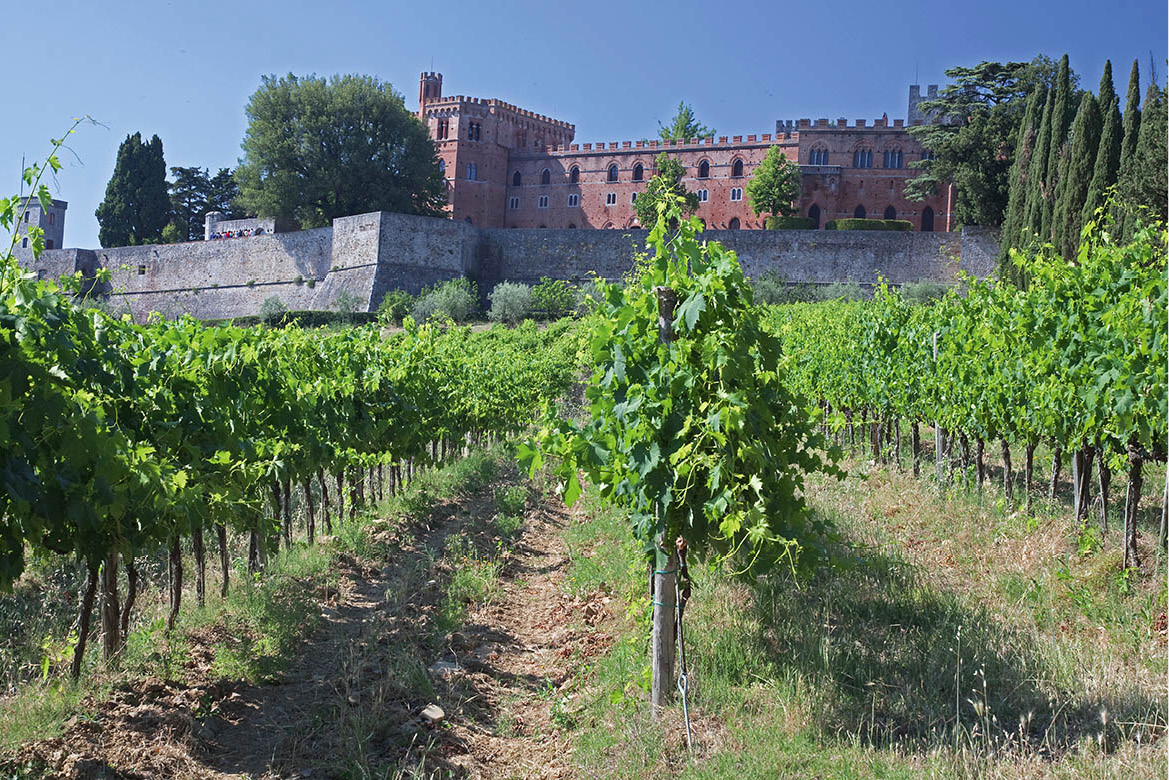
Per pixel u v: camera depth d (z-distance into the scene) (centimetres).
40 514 455
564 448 559
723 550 517
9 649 592
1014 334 887
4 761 411
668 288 518
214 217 7050
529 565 844
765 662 529
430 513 1051
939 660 512
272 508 937
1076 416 763
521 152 7662
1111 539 745
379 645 610
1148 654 507
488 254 5841
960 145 5078
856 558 685
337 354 1019
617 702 500
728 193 7006
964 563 707
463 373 1405
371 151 6178
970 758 396
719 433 480
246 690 536
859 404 1365
